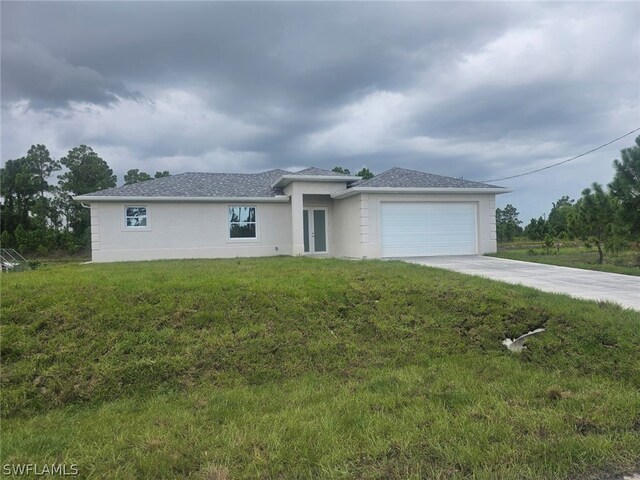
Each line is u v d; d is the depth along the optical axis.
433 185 16.58
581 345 5.20
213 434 3.24
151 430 3.33
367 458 2.82
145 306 5.71
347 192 16.16
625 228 13.34
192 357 4.81
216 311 5.76
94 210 16.34
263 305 6.06
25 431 3.45
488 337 5.64
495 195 17.05
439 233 16.47
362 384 4.38
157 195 16.95
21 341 4.82
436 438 3.06
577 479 2.62
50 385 4.21
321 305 6.27
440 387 4.20
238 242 17.98
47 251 34.03
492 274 10.69
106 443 3.13
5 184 40.88
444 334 5.70
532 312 6.16
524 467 2.70
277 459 2.81
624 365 4.66
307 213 19.11
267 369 4.76
